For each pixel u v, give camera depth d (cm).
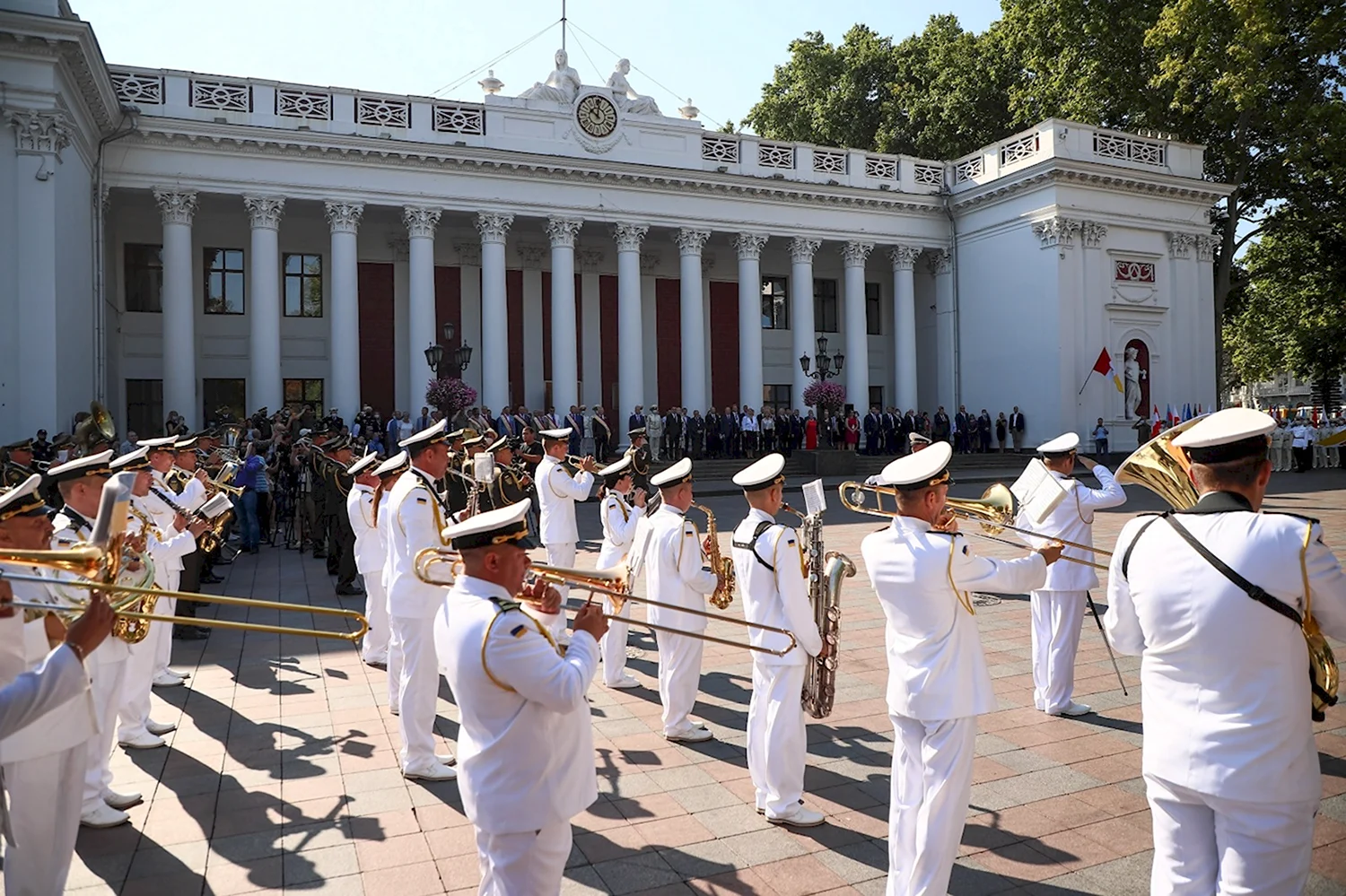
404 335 3319
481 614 338
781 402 3897
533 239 3447
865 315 3728
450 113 2986
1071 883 460
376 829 529
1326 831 509
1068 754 638
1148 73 3531
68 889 462
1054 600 718
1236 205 3766
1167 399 3522
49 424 2020
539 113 3094
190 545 764
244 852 501
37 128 2008
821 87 4809
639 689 824
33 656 411
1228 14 3112
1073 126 3347
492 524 348
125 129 2548
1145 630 337
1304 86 3434
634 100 3256
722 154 3400
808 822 524
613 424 3575
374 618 901
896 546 443
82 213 2342
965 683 426
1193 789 314
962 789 422
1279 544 307
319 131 2789
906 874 425
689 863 484
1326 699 323
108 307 2820
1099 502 719
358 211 2881
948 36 4438
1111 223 3406
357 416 2714
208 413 3084
